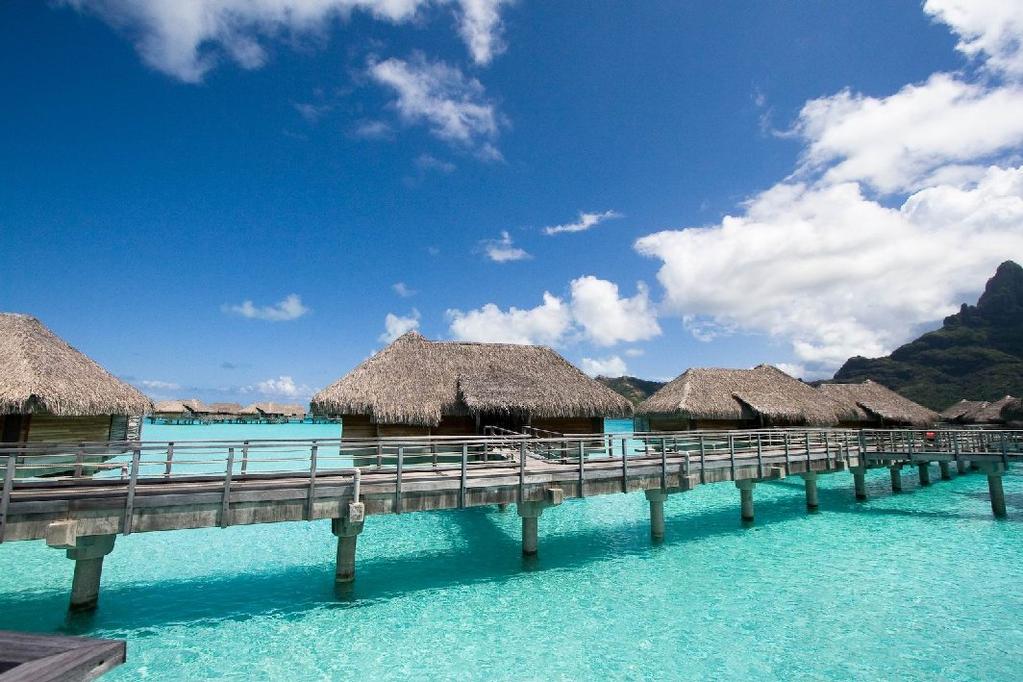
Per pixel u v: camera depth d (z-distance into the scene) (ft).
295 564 44.70
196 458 119.85
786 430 66.39
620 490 48.98
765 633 32.60
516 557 47.50
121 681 26.71
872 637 32.01
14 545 47.67
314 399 62.80
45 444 31.94
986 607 36.47
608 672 28.09
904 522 62.44
